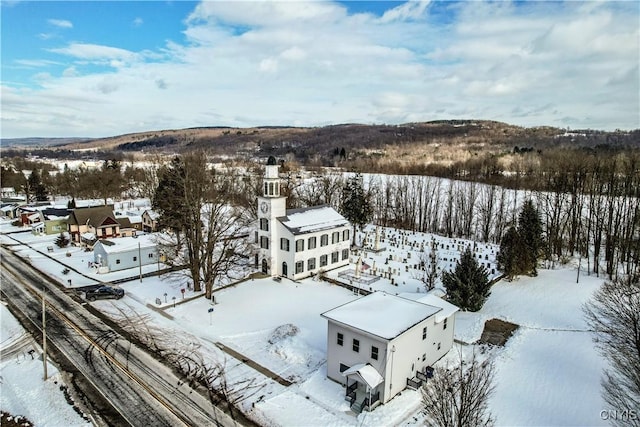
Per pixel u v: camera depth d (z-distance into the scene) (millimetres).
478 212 86375
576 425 24250
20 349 34250
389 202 94625
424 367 30406
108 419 25344
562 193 69188
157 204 63031
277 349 33594
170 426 24781
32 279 51812
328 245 54250
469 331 37000
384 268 56000
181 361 32188
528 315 40312
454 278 41938
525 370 30547
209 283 44500
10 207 97688
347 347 28578
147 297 45562
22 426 24828
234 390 28453
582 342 34406
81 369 30969
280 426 24859
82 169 149750
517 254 49531
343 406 26766
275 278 51281
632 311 27391
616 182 62000
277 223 51344
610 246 52531
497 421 24641
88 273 54531
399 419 25453
